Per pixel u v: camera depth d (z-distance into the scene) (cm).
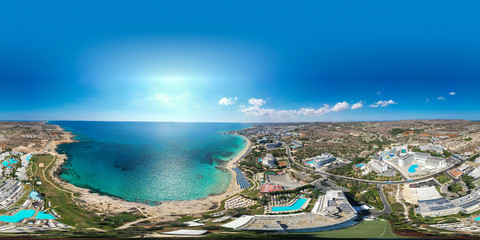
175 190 15538
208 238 6900
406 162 16675
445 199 11200
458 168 14812
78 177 17662
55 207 11300
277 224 9006
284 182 16650
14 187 13738
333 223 9138
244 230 8206
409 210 10806
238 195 14325
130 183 16875
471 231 7544
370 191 13425
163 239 6662
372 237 7262
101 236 7156
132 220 10175
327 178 16850
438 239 6594
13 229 8188
